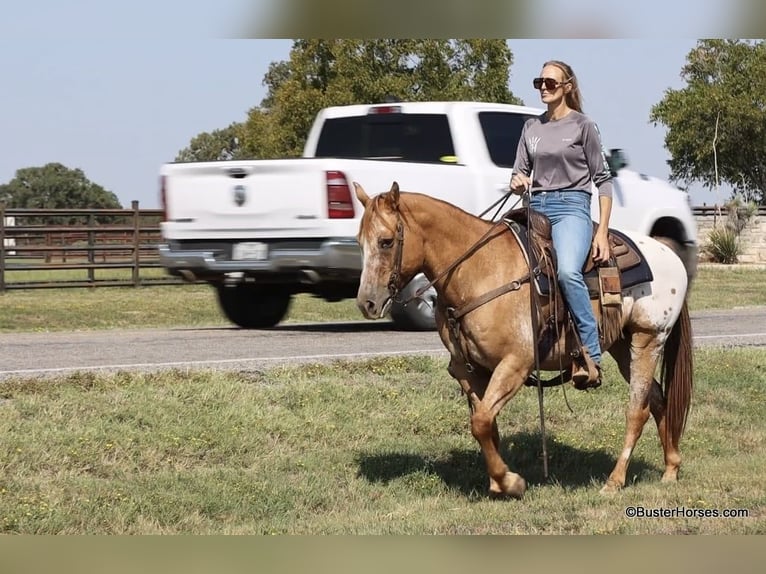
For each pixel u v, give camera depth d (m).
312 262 14.26
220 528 7.76
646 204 16.56
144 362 12.20
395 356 12.45
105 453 8.88
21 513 7.60
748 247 44.62
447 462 9.41
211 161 15.23
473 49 46.56
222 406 10.16
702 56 73.81
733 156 73.56
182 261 15.27
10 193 118.56
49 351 13.30
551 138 8.02
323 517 8.09
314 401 10.52
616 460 9.73
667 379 8.87
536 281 7.71
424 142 15.37
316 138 16.27
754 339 15.52
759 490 8.65
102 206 120.06
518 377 7.73
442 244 7.64
